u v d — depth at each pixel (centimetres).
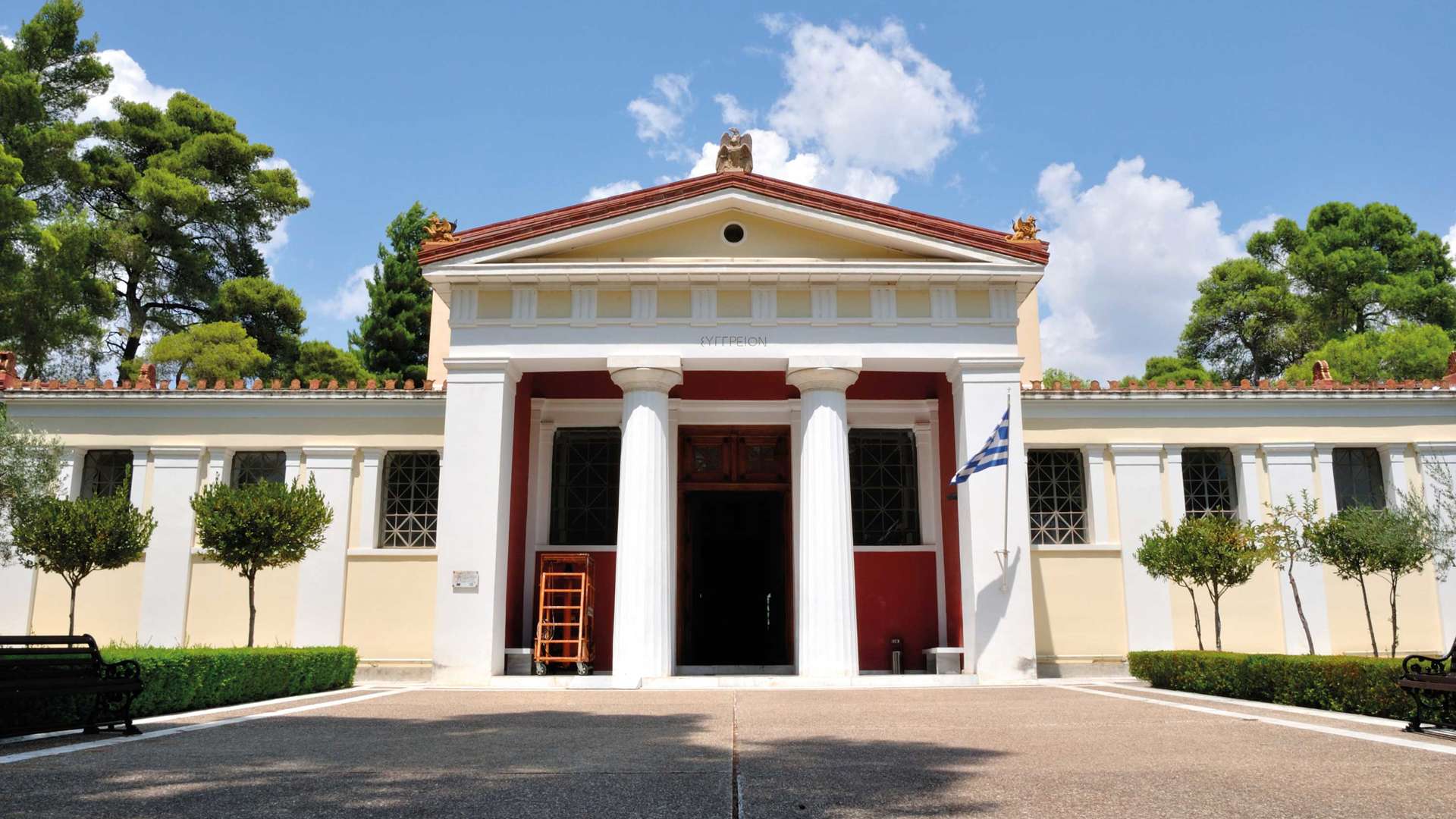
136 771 759
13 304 3241
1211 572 1762
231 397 2178
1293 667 1328
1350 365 4350
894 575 2309
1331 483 2186
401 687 1816
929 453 2359
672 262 1953
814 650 1859
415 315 4603
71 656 1105
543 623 2084
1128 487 2188
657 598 1872
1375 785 696
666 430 1966
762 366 2003
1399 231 5388
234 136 4584
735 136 2092
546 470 2322
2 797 648
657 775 738
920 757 837
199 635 2102
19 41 3950
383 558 2147
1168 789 682
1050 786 690
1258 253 5775
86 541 1653
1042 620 2139
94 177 4159
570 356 1953
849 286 1986
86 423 2180
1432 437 2197
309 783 702
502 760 824
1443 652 2100
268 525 1666
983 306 1995
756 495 2444
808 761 811
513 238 1977
